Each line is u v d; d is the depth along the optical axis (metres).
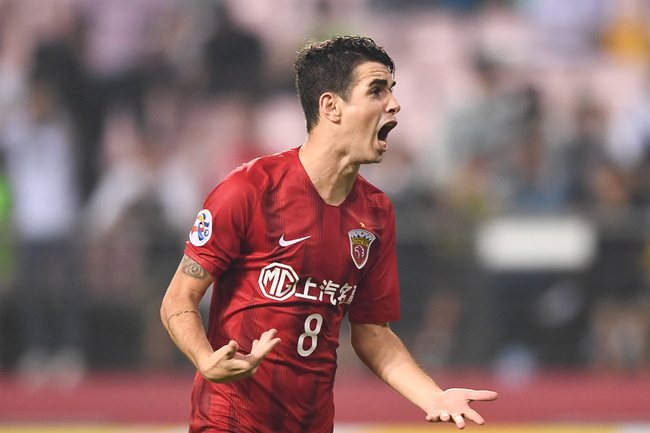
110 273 31.34
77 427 28.31
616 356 31.14
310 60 10.76
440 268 31.20
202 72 41.69
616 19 43.19
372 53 10.68
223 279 10.86
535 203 36.41
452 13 43.34
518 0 43.41
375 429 27.58
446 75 41.41
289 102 41.47
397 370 11.46
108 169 38.22
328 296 10.78
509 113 39.09
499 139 38.66
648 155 39.75
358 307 11.71
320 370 10.89
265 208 10.49
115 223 33.88
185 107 40.88
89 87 40.72
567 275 31.33
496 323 31.00
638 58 42.66
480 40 42.62
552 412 29.17
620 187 37.12
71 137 38.59
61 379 30.91
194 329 9.95
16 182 37.16
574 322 31.17
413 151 38.81
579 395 29.50
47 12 41.31
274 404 10.70
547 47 42.62
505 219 31.44
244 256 10.63
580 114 39.84
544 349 31.00
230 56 41.84
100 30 41.72
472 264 31.19
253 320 10.59
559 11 43.09
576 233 31.34
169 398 29.53
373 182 36.03
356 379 30.48
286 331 10.61
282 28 42.75
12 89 39.44
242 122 40.59
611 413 29.22
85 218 35.53
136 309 31.31
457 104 40.00
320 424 11.05
